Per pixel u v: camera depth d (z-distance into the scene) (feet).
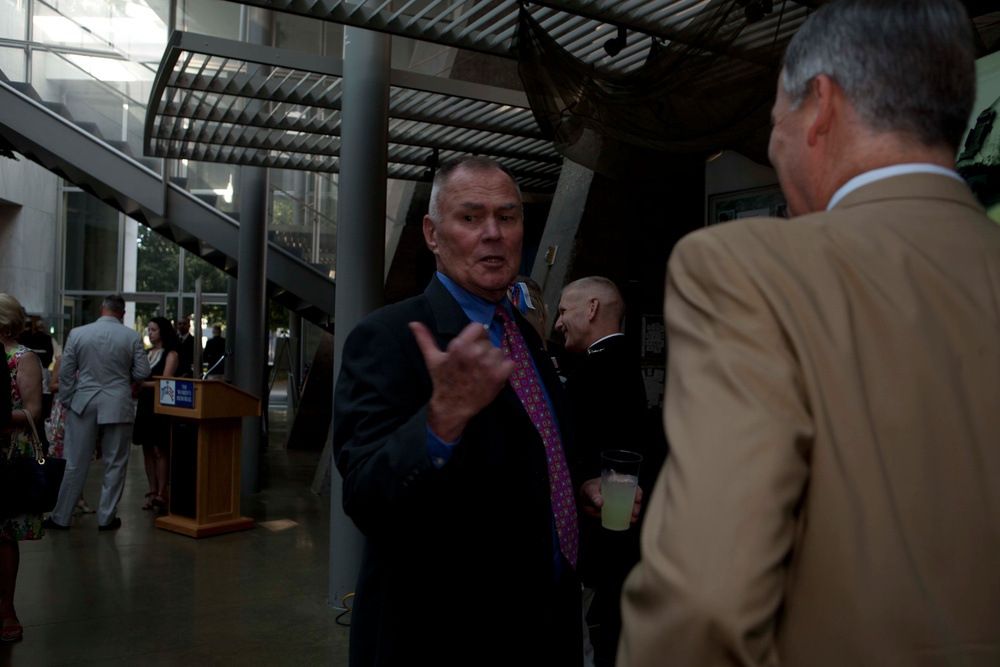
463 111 18.28
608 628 9.02
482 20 12.89
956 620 1.92
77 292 63.87
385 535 4.34
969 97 2.47
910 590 1.91
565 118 12.18
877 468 1.99
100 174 24.58
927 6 2.44
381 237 14.06
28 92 23.89
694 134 11.68
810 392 2.02
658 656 1.86
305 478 26.25
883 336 2.12
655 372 18.99
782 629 2.01
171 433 18.97
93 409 18.39
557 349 16.38
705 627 1.79
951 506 2.00
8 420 10.82
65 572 15.07
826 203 2.58
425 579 4.50
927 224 2.34
